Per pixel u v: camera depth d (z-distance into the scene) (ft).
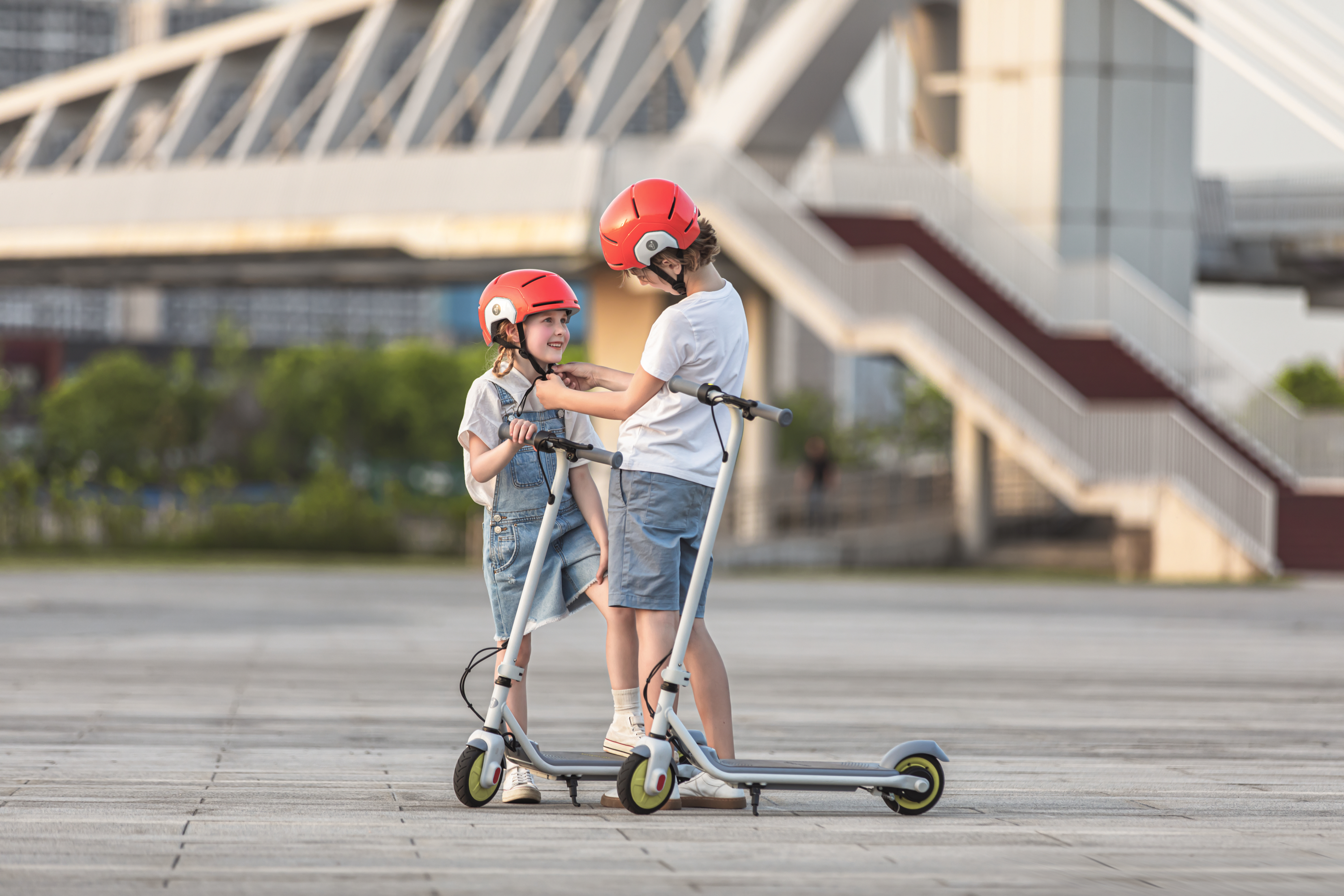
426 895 25.53
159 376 579.07
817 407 466.29
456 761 41.93
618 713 36.60
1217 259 264.93
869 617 103.14
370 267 257.14
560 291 35.58
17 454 410.72
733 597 124.57
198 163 284.82
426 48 279.49
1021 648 82.07
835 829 32.40
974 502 198.90
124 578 139.85
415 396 579.07
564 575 36.27
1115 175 210.38
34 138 324.19
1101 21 209.36
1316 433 177.78
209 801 34.83
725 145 222.48
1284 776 41.14
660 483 34.71
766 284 190.49
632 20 247.70
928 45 249.55
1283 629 95.71
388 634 85.30
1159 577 157.48
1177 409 172.35
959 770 41.93
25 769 39.81
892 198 215.31
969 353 170.09
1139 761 43.88
